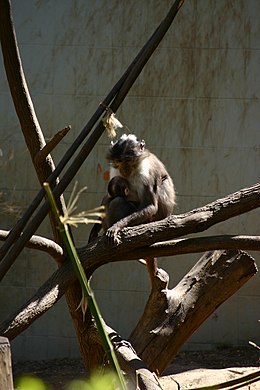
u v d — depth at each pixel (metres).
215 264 9.38
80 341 9.36
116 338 7.50
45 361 15.63
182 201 15.71
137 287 15.75
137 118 15.66
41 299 7.85
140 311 15.75
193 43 15.63
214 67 15.66
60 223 3.14
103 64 15.67
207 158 15.71
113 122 7.37
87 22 15.67
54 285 8.07
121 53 15.64
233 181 15.70
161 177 11.59
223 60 15.67
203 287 9.26
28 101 8.73
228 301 15.66
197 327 9.32
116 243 8.23
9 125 15.67
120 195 11.02
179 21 15.60
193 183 15.72
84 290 3.16
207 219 8.34
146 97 15.64
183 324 9.09
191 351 15.60
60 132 7.96
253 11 15.63
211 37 15.63
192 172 15.71
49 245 8.23
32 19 15.67
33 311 7.66
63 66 15.68
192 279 9.39
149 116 15.67
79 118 15.62
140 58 7.35
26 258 15.72
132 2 15.60
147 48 7.34
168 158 15.68
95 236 11.04
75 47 15.68
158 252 8.34
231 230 15.56
